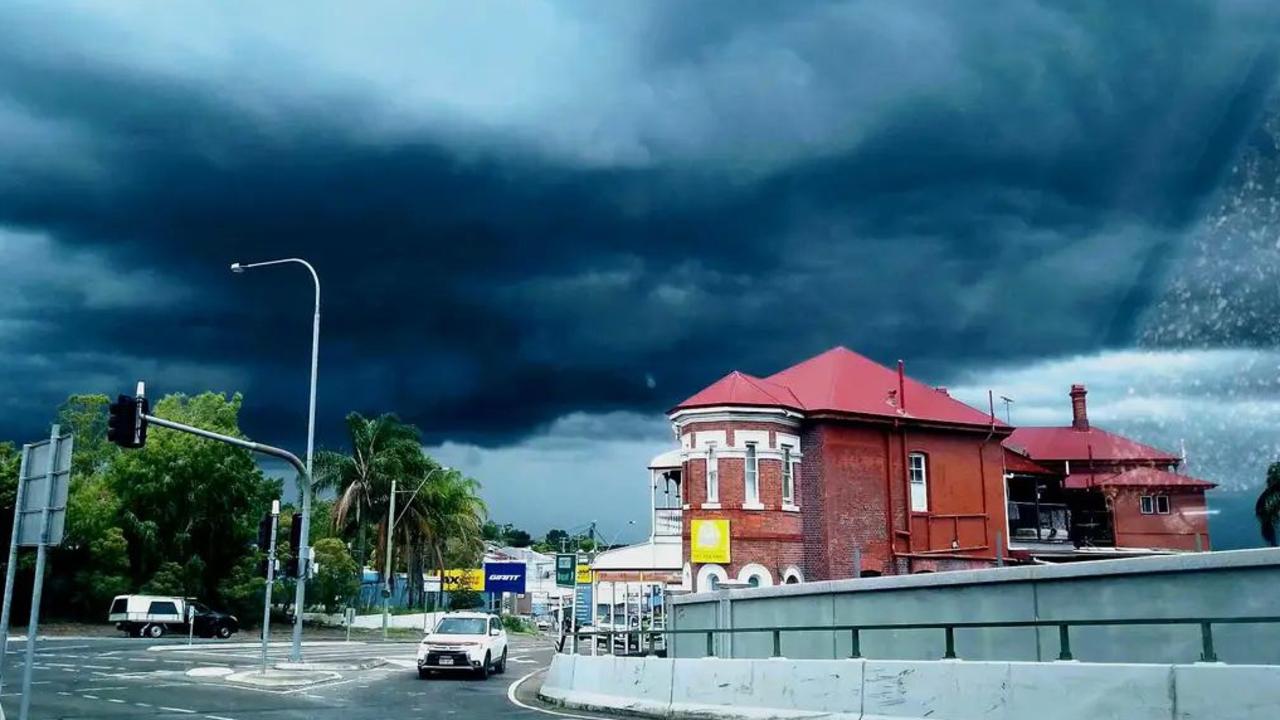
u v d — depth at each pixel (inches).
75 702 782.5
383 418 2674.7
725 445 1401.3
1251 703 379.2
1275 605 430.6
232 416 2490.2
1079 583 511.8
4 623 422.6
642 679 733.3
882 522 1492.4
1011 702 465.7
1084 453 1916.8
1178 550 1739.7
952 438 1596.9
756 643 751.7
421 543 2711.6
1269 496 1670.8
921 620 602.9
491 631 1204.5
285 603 2637.8
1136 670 419.2
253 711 736.3
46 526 411.2
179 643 1780.3
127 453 2381.9
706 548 1369.3
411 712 740.0
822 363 1617.9
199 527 2418.8
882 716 527.8
